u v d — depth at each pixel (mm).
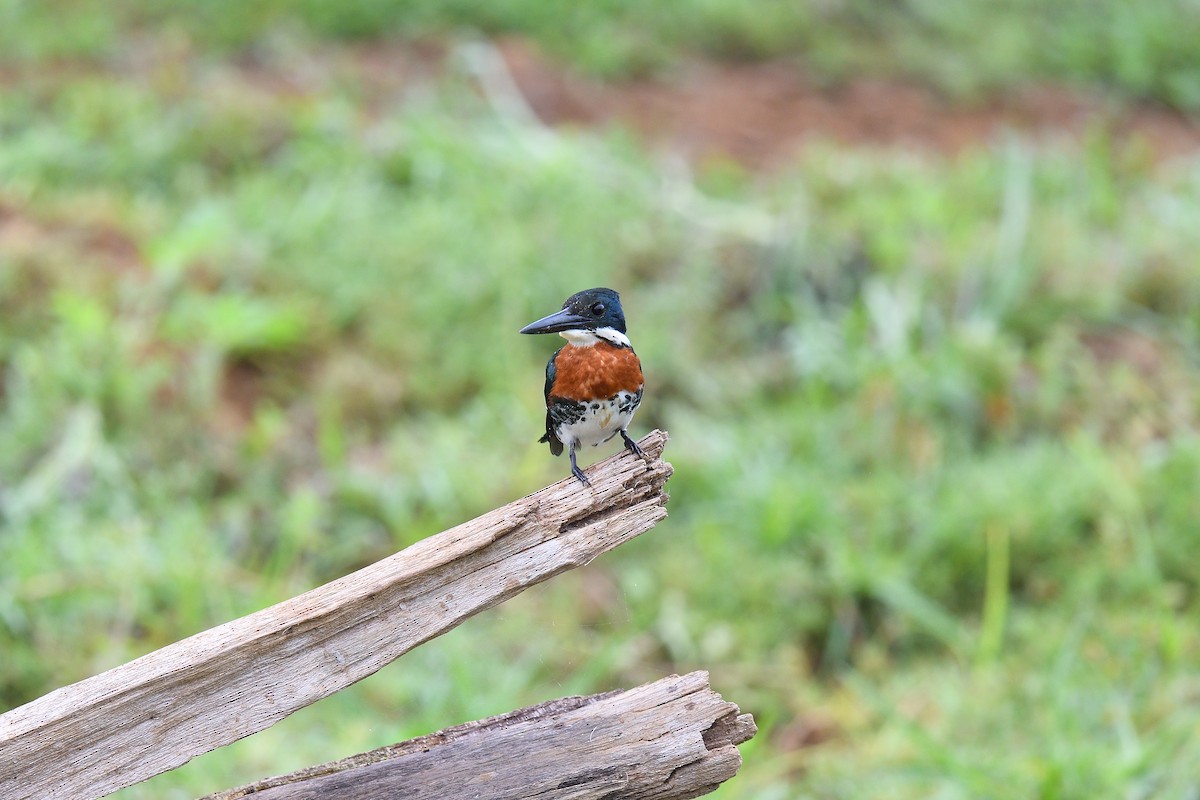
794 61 21422
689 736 5121
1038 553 11211
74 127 16016
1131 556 11047
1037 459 11961
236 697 5031
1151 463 11969
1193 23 21875
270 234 14656
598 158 17016
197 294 13555
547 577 5273
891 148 18922
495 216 15242
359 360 13273
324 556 11219
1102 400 13109
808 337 13719
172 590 10398
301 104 17156
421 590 5160
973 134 19719
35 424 11750
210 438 12195
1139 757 8312
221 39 19234
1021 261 14555
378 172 16250
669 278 14805
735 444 12531
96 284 13438
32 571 10258
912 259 14805
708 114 19625
